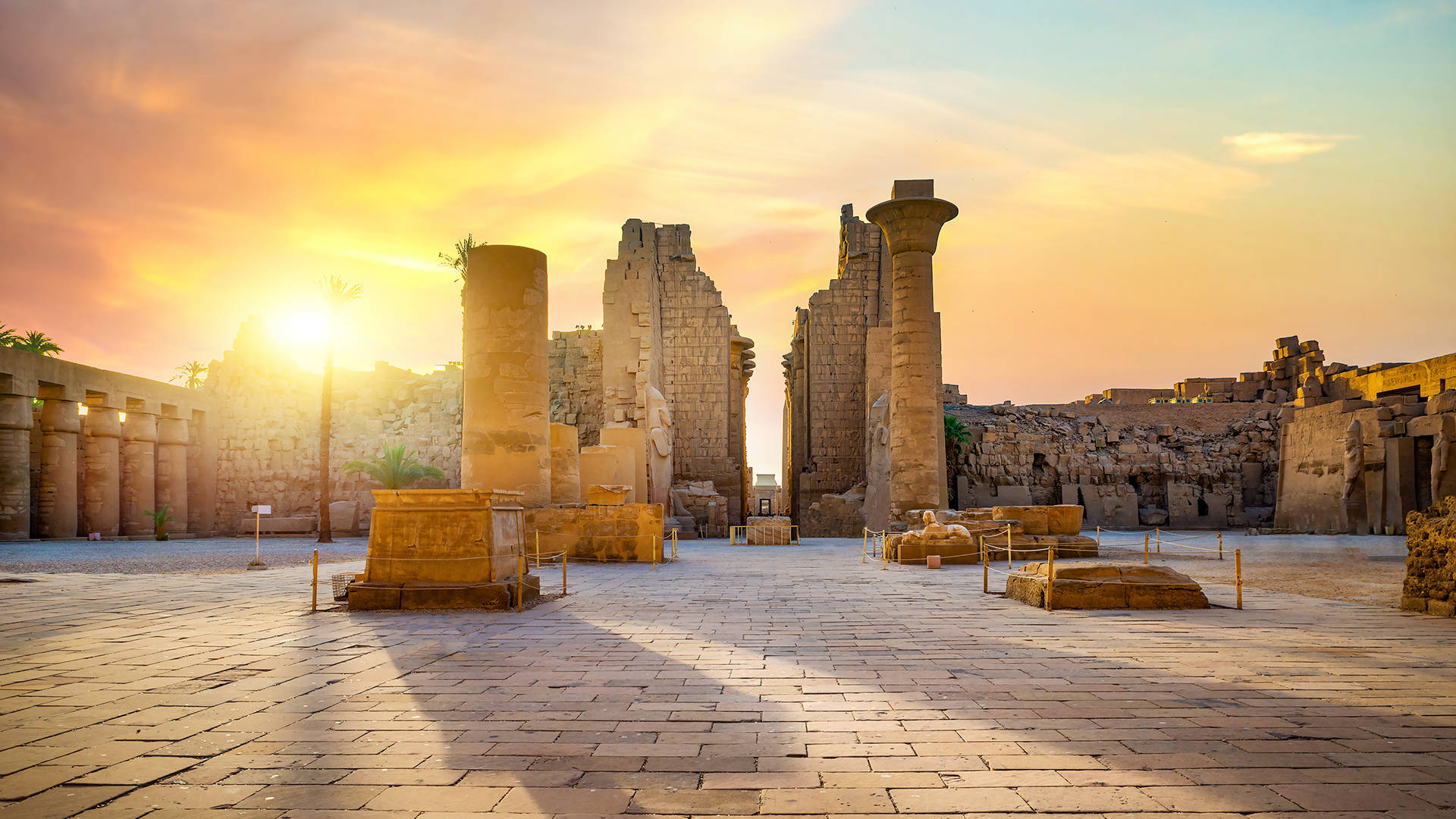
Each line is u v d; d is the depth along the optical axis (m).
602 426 38.84
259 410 40.97
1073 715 5.46
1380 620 9.59
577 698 5.99
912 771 4.37
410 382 42.69
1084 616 10.09
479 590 10.77
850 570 17.03
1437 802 3.90
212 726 5.30
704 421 37.25
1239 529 38.00
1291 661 7.23
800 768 4.43
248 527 39.06
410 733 5.14
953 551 18.34
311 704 5.84
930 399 26.02
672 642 8.36
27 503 30.50
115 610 10.92
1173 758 4.57
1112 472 39.72
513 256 19.55
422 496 11.13
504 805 3.93
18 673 6.93
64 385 32.31
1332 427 32.41
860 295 37.84
